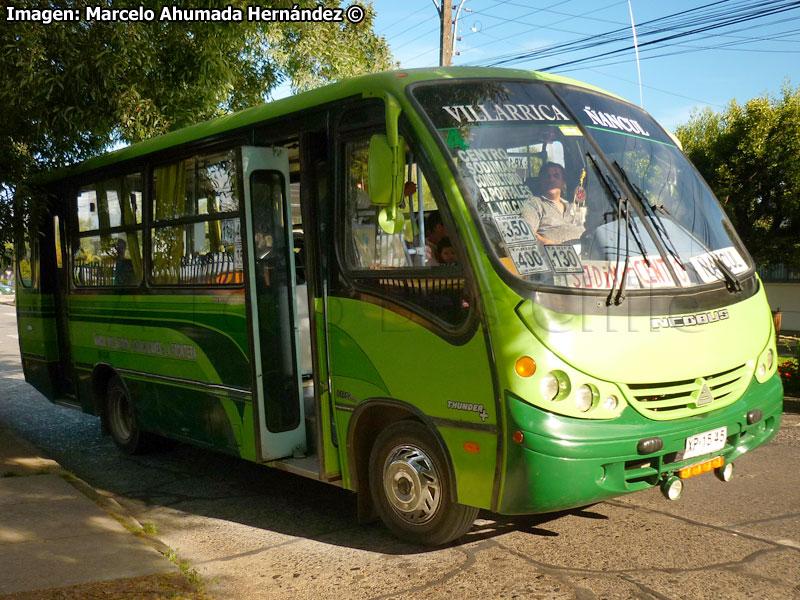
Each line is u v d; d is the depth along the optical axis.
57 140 9.12
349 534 5.37
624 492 4.30
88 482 7.12
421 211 4.67
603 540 4.93
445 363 4.49
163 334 6.98
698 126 20.39
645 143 5.39
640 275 4.58
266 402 5.85
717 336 4.71
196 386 6.58
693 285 4.75
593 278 4.44
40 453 7.64
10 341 21.61
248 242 5.80
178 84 12.23
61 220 8.73
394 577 4.54
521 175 4.73
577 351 4.20
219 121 6.30
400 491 4.94
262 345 5.85
